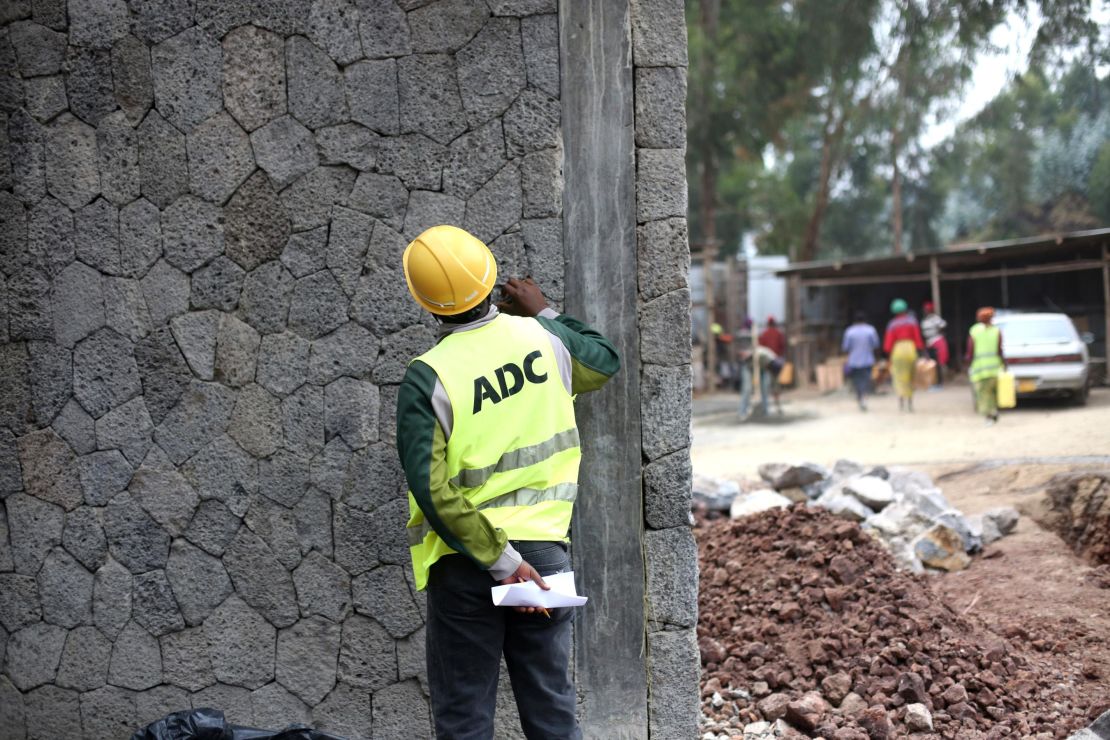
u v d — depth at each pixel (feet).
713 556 18.92
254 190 11.13
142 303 11.32
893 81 78.18
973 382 42.70
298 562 11.36
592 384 9.65
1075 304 69.26
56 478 11.57
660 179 10.85
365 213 11.05
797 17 73.05
